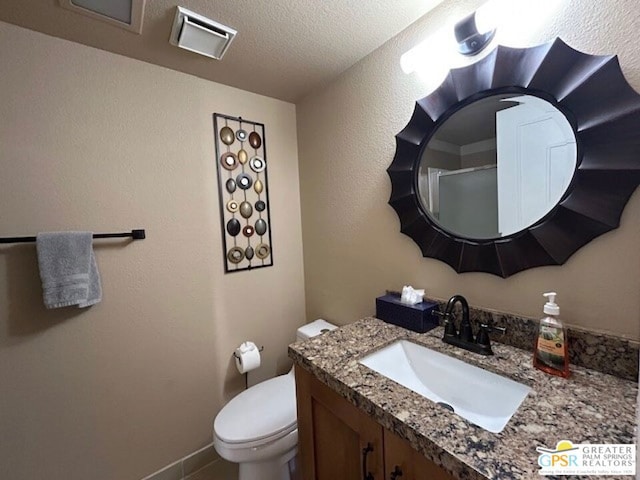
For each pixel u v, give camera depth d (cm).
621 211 70
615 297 72
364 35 116
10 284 104
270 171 170
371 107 130
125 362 127
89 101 116
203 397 150
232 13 101
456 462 48
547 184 81
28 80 105
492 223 93
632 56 67
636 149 67
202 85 144
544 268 83
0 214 102
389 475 63
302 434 95
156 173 133
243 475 119
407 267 121
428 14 105
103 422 123
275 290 175
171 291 138
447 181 104
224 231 154
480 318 96
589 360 74
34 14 97
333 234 158
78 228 115
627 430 53
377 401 65
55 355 112
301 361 89
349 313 153
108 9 96
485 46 91
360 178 138
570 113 76
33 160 106
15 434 106
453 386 87
